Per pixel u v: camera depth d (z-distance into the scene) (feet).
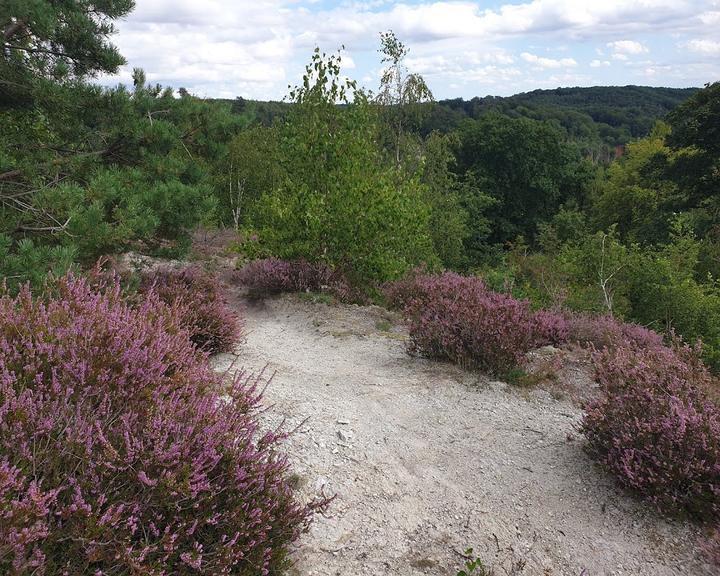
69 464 7.23
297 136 33.73
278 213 32.53
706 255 67.21
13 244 20.10
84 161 25.08
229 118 29.99
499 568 10.09
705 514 11.39
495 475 13.35
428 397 17.81
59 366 8.85
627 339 25.13
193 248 45.60
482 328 19.89
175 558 7.30
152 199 23.59
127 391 9.06
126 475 7.47
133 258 30.25
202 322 20.74
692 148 103.81
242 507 8.14
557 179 151.12
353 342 24.71
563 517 11.82
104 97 24.99
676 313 42.93
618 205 144.87
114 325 10.68
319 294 32.19
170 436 8.23
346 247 32.50
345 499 11.55
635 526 11.57
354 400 17.31
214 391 11.58
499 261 114.73
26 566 5.77
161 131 26.03
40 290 15.31
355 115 33.35
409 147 65.67
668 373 13.89
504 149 143.95
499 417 16.65
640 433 12.24
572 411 17.35
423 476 13.02
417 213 32.55
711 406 12.74
